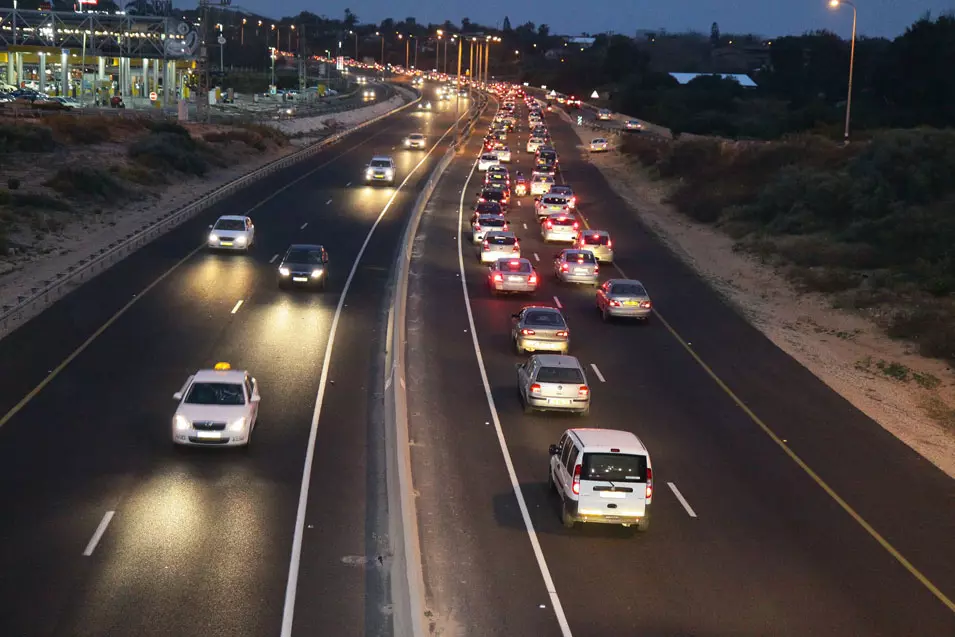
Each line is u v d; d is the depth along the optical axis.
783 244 56.75
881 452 24.94
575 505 18.30
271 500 19.48
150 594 15.32
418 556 17.09
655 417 26.67
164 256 45.12
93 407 24.84
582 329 36.31
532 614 15.45
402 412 24.33
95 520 18.12
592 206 70.38
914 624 15.73
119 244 44.81
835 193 61.91
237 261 44.81
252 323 34.22
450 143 108.44
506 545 18.06
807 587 16.92
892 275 47.16
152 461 21.34
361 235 53.12
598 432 19.58
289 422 24.39
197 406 22.22
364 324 35.03
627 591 16.39
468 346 32.91
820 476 22.91
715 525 19.56
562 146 111.88
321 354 30.83
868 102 124.12
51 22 128.25
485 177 77.19
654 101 165.75
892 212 57.81
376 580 16.25
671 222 67.50
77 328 32.38
